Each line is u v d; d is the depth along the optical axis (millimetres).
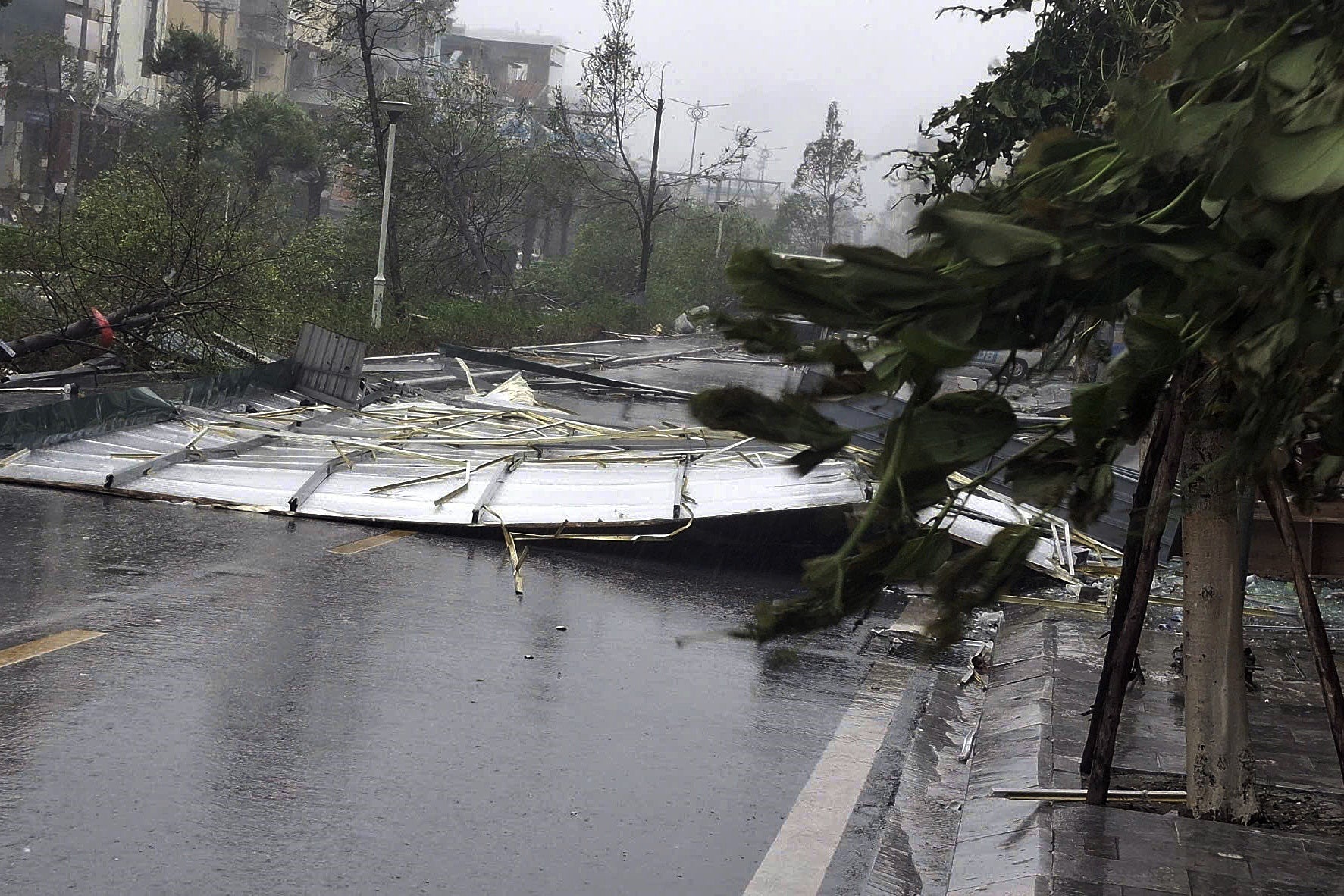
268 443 14797
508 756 6273
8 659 7152
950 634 1879
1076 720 7141
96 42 84812
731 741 6824
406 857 5012
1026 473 1866
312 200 61844
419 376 24422
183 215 20422
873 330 1583
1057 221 1573
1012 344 1593
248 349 21297
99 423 14477
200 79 52500
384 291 37156
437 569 10492
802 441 1631
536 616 9242
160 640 7789
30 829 4980
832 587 1824
